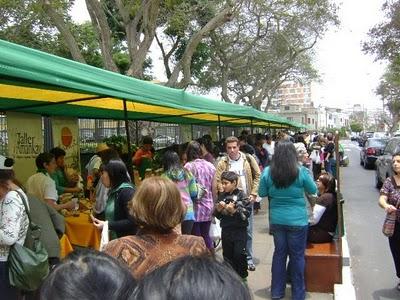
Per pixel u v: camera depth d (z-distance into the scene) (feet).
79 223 17.85
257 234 29.78
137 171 32.12
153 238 8.24
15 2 47.01
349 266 21.50
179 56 87.76
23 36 58.34
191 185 17.81
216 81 124.77
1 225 11.50
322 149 49.75
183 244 8.25
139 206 8.35
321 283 18.15
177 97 18.40
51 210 13.89
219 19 46.70
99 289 4.44
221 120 51.08
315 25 100.12
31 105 22.54
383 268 23.58
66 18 56.95
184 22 63.21
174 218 8.34
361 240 29.76
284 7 90.33
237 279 3.06
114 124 48.70
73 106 25.34
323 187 20.36
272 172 16.55
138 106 26.76
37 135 26.48
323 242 20.10
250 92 123.54
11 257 11.57
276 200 16.87
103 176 14.25
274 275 17.31
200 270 3.05
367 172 77.51
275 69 121.70
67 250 15.69
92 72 12.14
